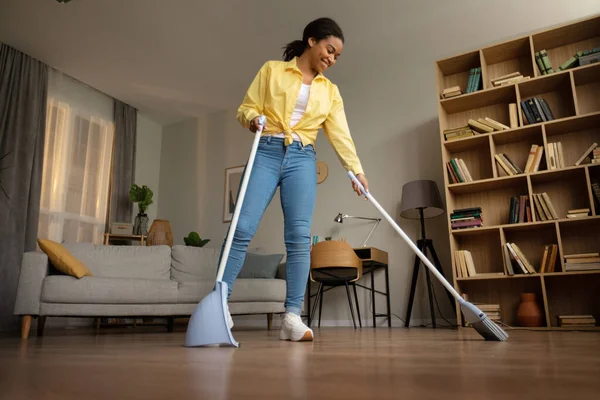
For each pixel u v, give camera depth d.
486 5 4.12
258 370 0.64
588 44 3.95
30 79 4.79
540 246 3.77
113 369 0.67
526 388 0.45
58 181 5.00
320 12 4.20
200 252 4.12
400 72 5.02
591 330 3.02
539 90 3.96
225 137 6.18
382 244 4.68
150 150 6.48
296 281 1.76
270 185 1.77
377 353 0.99
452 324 4.14
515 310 3.79
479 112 4.31
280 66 1.85
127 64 5.07
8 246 4.30
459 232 3.83
